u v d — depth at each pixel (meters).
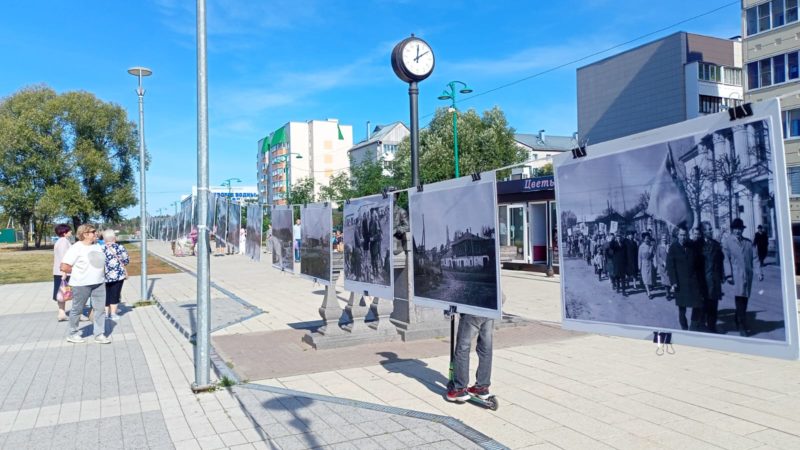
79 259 8.56
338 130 97.19
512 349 7.66
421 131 45.59
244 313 11.24
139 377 6.64
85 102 49.19
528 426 4.79
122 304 13.19
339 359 7.23
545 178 18.48
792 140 32.66
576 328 3.87
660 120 57.41
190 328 9.55
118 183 51.91
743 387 5.77
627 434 4.57
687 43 55.53
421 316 8.55
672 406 5.21
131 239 93.56
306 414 5.16
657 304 3.30
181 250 36.50
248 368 6.90
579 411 5.14
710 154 2.96
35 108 47.78
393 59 8.66
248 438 4.65
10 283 19.44
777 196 2.62
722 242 2.91
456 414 5.12
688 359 6.96
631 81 60.03
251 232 10.60
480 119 45.41
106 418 5.23
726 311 2.91
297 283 17.16
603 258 3.65
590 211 3.73
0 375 6.81
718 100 55.66
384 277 6.47
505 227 21.47
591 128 64.38
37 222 57.94
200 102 6.11
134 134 52.59
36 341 8.88
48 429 4.96
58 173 47.97
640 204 3.38
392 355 7.41
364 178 44.03
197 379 6.02
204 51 6.14
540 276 18.05
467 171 40.75
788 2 33.72
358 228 7.22
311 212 8.28
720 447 4.27
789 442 4.33
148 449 4.48
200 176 6.08
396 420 4.96
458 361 5.39
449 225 5.31
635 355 7.22
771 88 34.78
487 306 4.79
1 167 47.25
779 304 2.65
